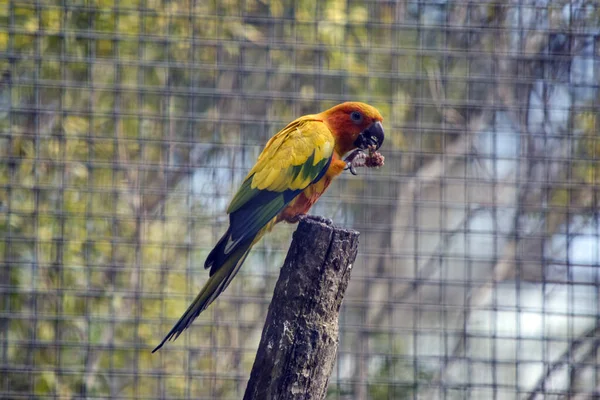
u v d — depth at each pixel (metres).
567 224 12.51
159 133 12.77
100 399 12.34
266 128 12.98
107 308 12.27
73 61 12.25
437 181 13.11
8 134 12.14
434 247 13.99
